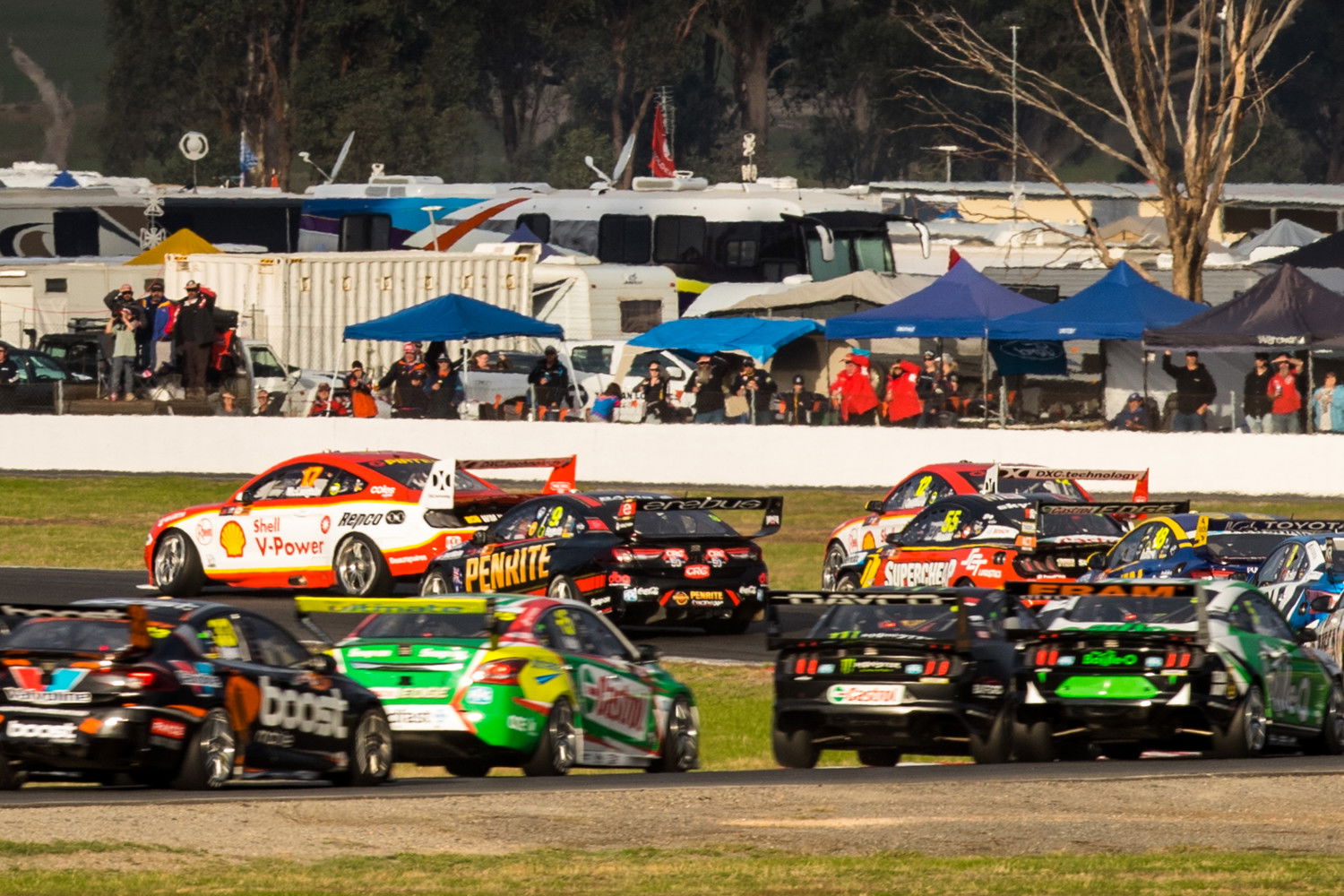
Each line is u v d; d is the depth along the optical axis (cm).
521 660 4609
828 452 11894
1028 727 4953
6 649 4069
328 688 4375
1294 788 4216
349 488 7925
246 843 3525
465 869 3325
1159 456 11244
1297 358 11881
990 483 7875
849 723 4916
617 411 12569
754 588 7188
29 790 4188
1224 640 4869
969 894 3145
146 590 8462
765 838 3625
